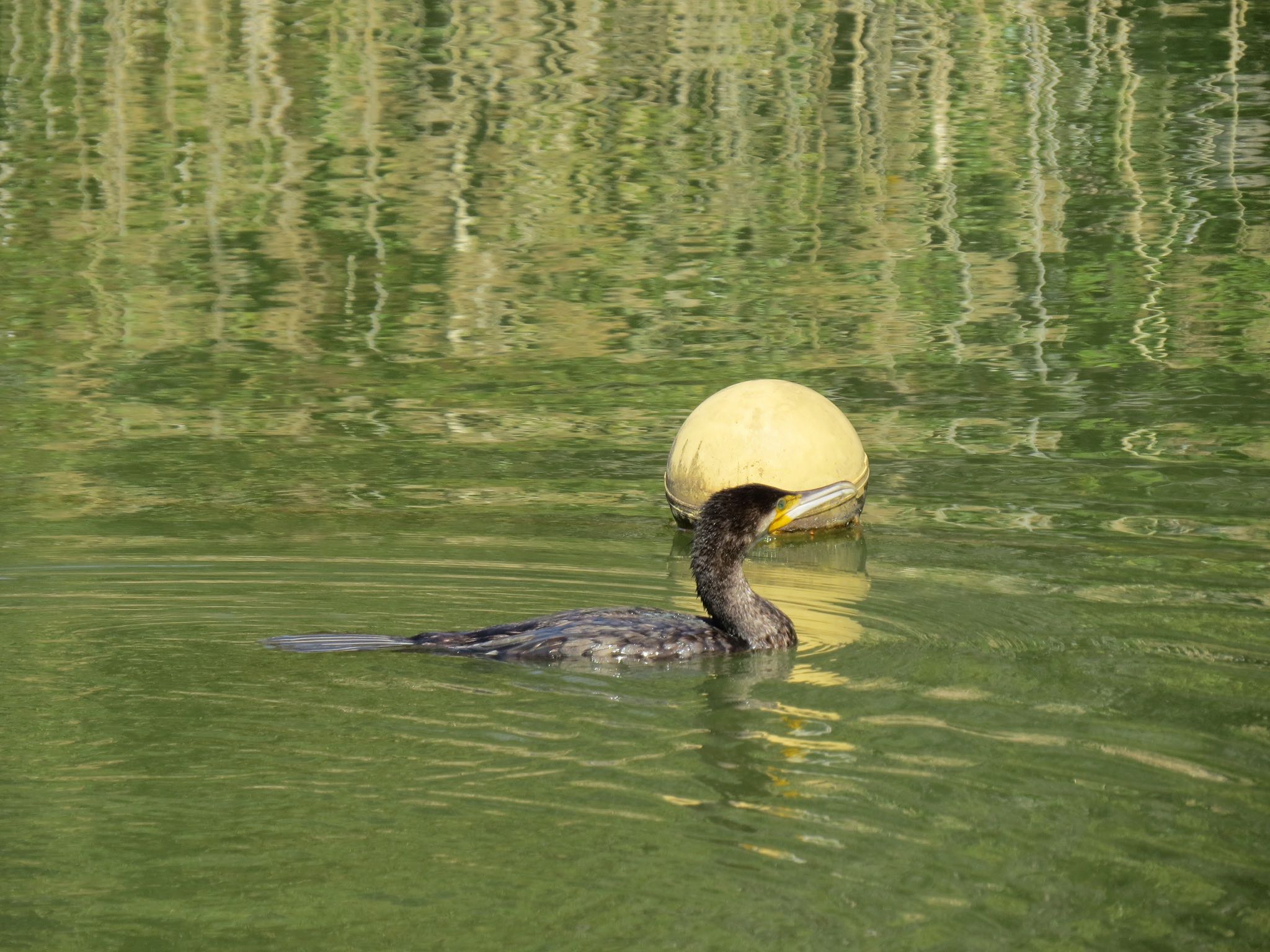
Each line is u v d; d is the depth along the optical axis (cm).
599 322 2327
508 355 2188
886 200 2952
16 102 3322
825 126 3344
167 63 3534
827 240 2744
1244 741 956
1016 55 3694
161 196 2909
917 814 850
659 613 1152
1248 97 3466
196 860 794
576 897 757
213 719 973
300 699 1012
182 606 1212
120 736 945
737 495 1159
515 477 1677
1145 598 1270
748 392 1567
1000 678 1072
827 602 1271
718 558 1157
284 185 2973
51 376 2078
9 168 3012
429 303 2420
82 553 1364
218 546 1395
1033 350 2180
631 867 785
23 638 1129
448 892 762
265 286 2486
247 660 1084
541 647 1098
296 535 1441
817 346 2200
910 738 961
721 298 2445
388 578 1305
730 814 845
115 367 2128
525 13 3903
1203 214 2838
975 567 1371
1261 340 2205
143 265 2578
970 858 800
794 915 742
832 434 1538
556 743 942
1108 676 1079
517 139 3253
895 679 1077
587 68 3616
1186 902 759
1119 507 1552
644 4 4025
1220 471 1669
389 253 2652
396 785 879
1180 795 877
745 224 2820
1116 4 4028
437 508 1553
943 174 3092
